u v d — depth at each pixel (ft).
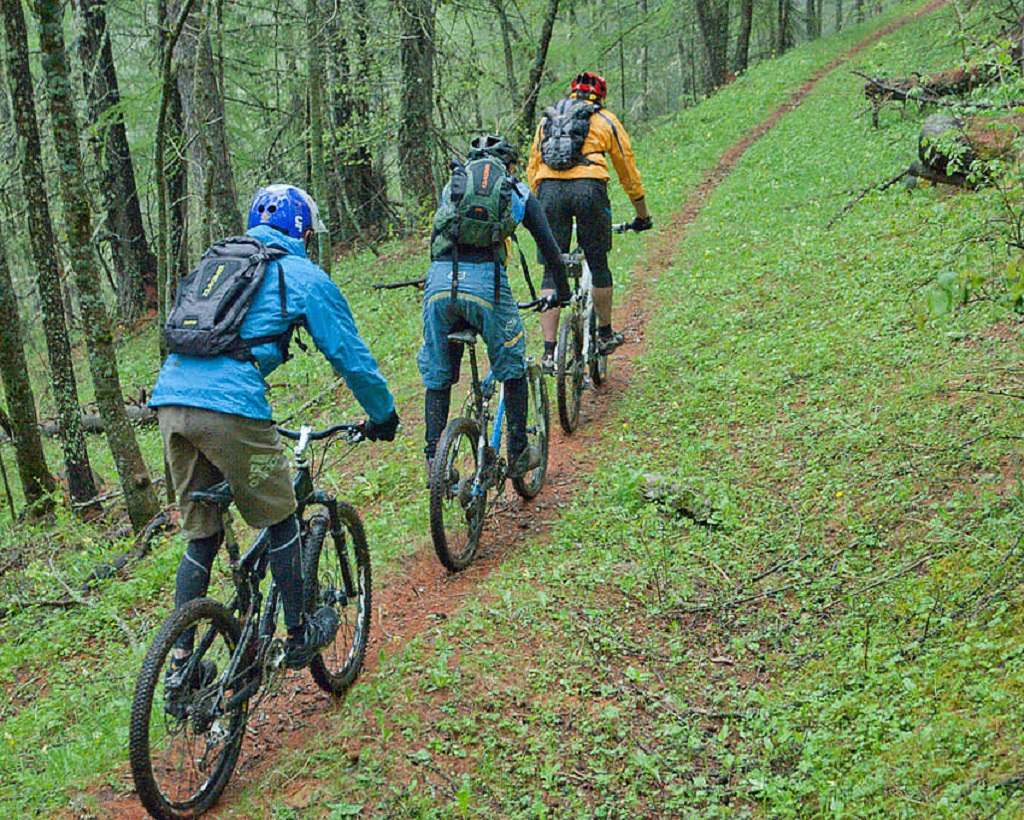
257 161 69.41
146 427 45.57
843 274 32.68
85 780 12.91
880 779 11.06
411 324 43.37
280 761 12.73
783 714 13.00
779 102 82.53
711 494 19.44
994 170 23.31
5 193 44.73
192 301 11.72
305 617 12.90
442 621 15.96
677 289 36.99
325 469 26.78
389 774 12.03
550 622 15.53
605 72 121.70
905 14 115.65
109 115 44.42
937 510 16.98
